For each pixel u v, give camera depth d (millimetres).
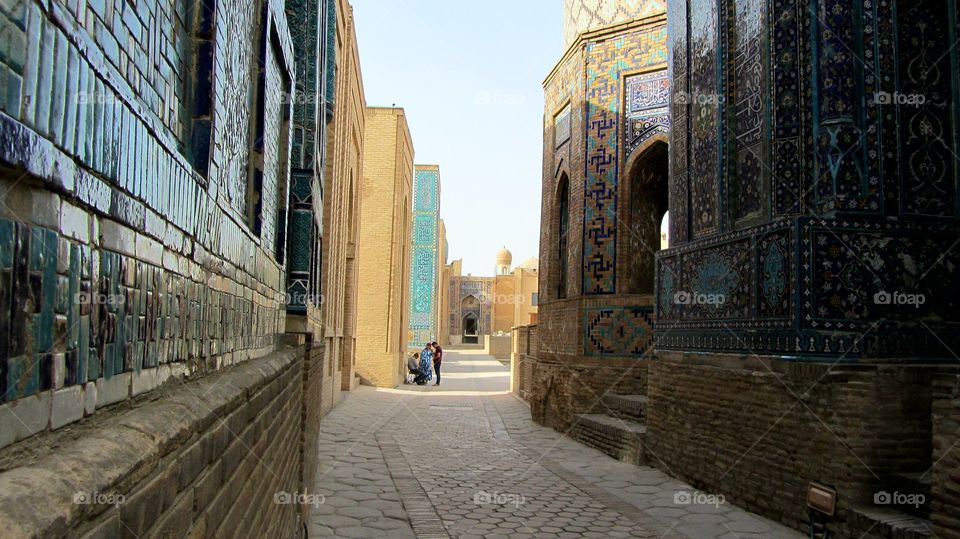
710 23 6375
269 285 3480
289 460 3578
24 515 666
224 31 1940
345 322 15312
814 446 4711
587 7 10547
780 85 5348
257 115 2920
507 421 11273
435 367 19406
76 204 941
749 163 5738
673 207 7070
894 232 4953
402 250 19500
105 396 1074
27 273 809
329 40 6930
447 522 5082
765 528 4910
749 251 5562
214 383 1720
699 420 6223
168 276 1421
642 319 9344
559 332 10422
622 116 9766
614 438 7918
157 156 1321
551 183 11492
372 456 7727
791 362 4953
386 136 18234
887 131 5008
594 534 4852
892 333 4863
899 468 4520
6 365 760
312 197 4953
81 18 961
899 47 5059
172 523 1145
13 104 751
